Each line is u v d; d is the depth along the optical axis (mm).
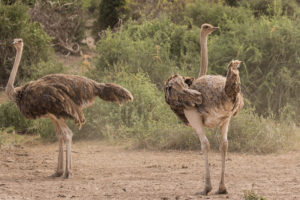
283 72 48906
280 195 20078
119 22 96375
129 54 54406
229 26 56031
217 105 19625
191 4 81125
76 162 31953
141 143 37094
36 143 41469
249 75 49875
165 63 53875
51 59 69438
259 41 51219
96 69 55281
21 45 28453
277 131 35344
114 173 27766
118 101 28391
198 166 29547
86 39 111062
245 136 35156
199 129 20375
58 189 22750
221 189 20688
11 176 26906
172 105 21250
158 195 20781
